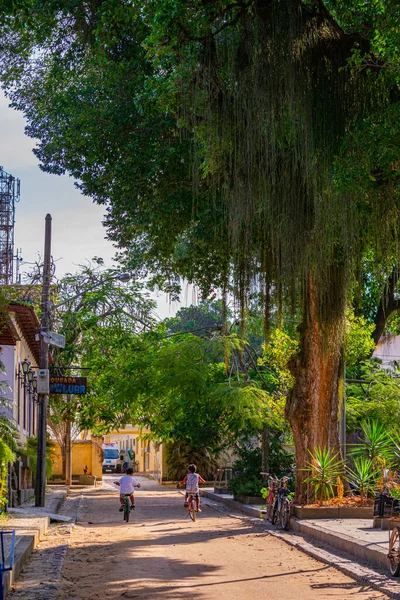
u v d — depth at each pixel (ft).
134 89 70.13
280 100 45.19
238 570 45.44
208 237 71.00
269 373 116.26
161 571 45.27
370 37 45.65
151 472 236.22
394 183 44.16
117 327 132.36
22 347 102.99
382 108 45.24
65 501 116.88
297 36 45.14
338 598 36.17
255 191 48.34
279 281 50.06
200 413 119.96
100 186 78.18
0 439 67.77
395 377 114.42
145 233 84.12
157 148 70.18
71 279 135.54
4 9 40.34
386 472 63.16
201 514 93.97
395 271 46.85
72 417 149.28
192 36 45.80
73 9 64.59
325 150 45.27
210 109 46.57
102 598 36.55
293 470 85.15
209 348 114.32
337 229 47.52
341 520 67.36
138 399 123.75
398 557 40.47
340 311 67.36
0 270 104.32
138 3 46.96
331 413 76.74
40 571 44.60
